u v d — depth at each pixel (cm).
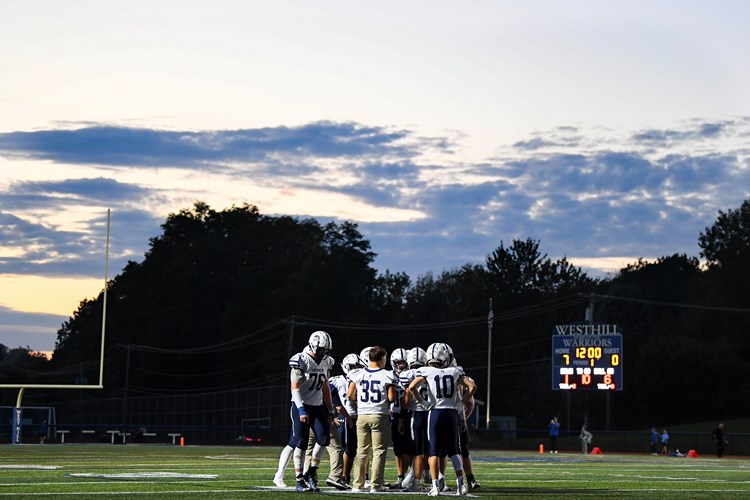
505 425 9312
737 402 9444
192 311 10569
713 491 1909
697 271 12744
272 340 10250
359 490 1717
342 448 1775
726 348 9794
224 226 11350
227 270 10919
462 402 1652
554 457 4756
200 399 7362
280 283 10600
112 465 2527
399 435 1862
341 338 10538
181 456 3481
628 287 11688
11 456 3144
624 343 10306
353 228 11250
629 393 9662
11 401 9206
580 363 6456
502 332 12069
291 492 1593
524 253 13225
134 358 10412
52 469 2252
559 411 9894
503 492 1748
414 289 13162
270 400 7088
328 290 10488
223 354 10325
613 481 2262
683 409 9544
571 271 13400
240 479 1945
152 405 7606
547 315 12006
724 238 11200
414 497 1563
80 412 8225
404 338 11219
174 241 11175
